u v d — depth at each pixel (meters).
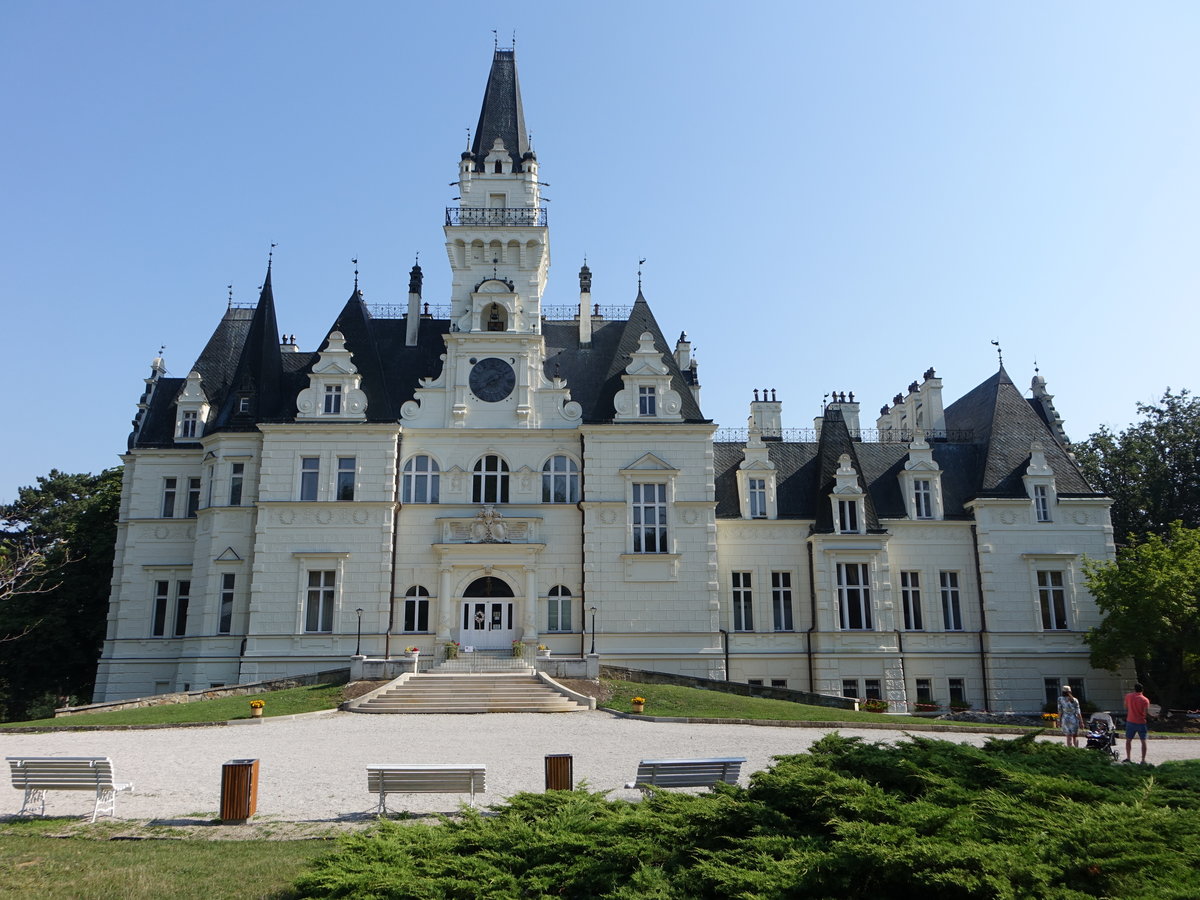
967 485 60.00
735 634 55.88
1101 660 52.69
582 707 41.03
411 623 52.69
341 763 26.19
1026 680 55.53
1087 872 10.75
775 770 14.59
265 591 51.75
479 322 57.12
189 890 14.07
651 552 53.53
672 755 27.47
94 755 27.94
